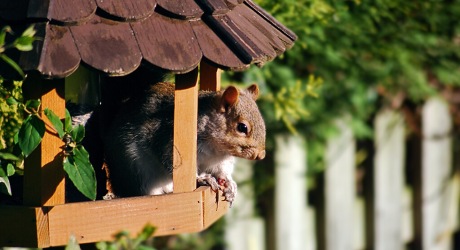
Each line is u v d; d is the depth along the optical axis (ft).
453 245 56.75
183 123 24.50
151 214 23.93
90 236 23.16
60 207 22.80
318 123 45.19
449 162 54.34
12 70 20.58
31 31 20.29
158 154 26.96
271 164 45.34
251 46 23.36
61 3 21.63
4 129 26.45
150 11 22.47
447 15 41.73
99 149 27.37
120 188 27.37
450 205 55.11
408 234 53.42
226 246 44.37
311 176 47.44
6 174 22.97
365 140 50.31
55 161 22.63
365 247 50.72
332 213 48.06
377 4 37.73
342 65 40.50
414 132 52.31
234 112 28.04
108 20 21.98
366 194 50.47
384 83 43.88
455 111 53.78
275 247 45.98
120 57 21.29
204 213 25.00
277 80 38.24
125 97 27.43
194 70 24.30
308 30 35.17
